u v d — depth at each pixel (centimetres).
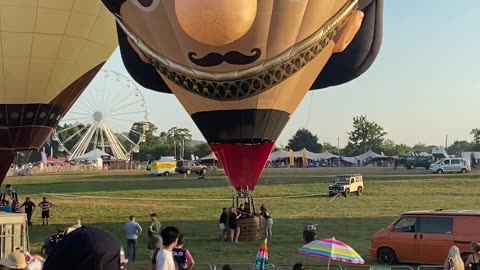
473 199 3073
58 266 237
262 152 1452
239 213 1806
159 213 2586
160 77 1583
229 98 1373
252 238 1797
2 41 1680
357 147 13538
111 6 1443
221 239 1811
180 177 5459
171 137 12938
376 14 1521
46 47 1722
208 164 7512
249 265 1355
